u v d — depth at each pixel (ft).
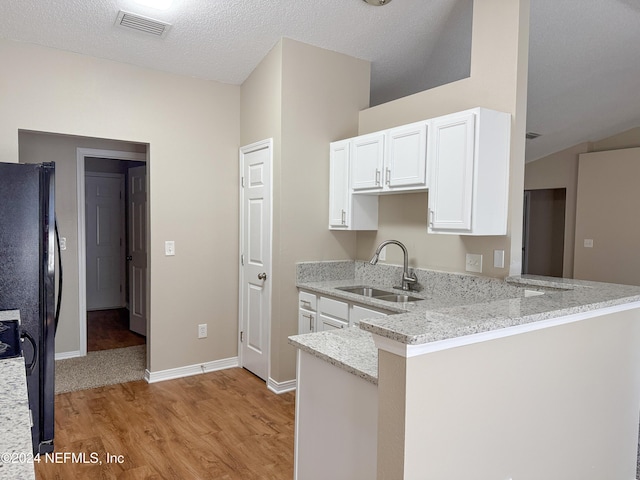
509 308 5.24
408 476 4.07
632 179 18.01
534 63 12.01
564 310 5.31
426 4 9.59
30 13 8.93
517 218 8.55
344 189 11.09
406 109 10.59
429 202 8.87
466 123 8.09
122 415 9.66
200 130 12.03
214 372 12.42
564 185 20.47
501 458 4.97
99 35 9.80
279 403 10.36
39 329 7.93
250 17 9.75
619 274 18.47
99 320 18.33
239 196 12.73
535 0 9.39
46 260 7.97
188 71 11.59
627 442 7.16
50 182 7.99
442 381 4.27
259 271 11.80
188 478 7.37
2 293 7.66
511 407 5.03
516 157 8.39
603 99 15.01
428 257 10.26
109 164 20.12
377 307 9.01
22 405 3.27
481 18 8.84
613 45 11.31
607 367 6.51
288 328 11.21
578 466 6.18
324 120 11.43
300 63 10.92
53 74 10.00
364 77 11.98
